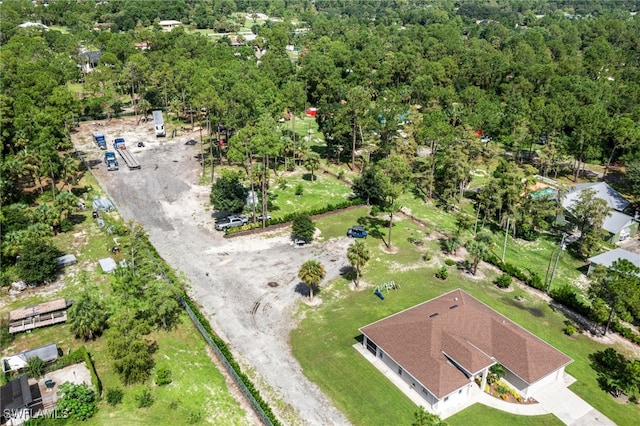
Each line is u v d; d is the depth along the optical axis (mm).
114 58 169750
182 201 96750
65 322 63031
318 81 165375
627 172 105625
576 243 89500
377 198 100688
